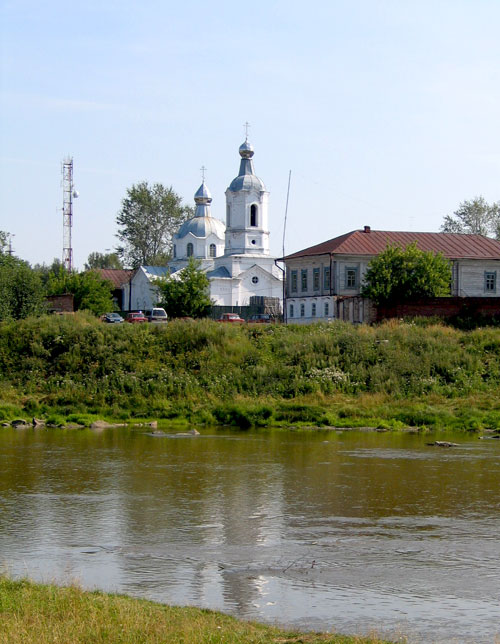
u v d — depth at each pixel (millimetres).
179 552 17047
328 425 39219
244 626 12227
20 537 18203
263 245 101938
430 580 15133
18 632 11086
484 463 27812
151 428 38938
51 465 27453
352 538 18172
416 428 37781
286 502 21719
